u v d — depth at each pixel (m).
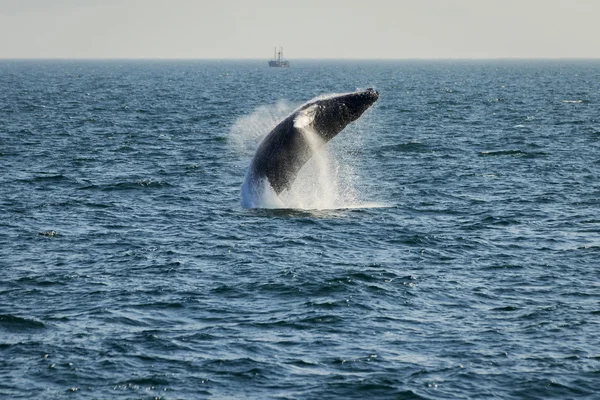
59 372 79.19
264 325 90.94
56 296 99.06
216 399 74.88
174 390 76.44
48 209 145.62
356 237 126.19
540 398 75.50
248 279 105.81
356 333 89.00
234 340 86.88
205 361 81.94
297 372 80.00
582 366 81.38
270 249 119.12
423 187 172.38
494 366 81.38
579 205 152.75
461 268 111.94
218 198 156.88
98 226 133.38
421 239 125.69
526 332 89.50
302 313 94.38
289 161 127.75
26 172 186.12
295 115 125.19
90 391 75.94
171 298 98.62
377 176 187.50
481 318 93.56
